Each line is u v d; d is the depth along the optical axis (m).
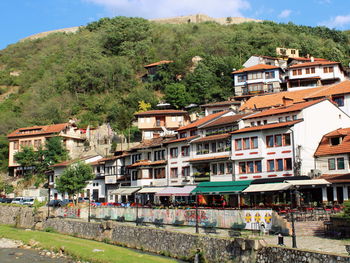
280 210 41.41
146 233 42.09
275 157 54.16
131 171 75.69
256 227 38.91
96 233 50.22
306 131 54.16
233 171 58.59
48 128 106.50
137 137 101.62
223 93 108.62
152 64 133.38
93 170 86.94
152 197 70.25
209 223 43.50
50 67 157.38
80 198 81.06
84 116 119.19
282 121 57.22
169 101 111.31
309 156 53.47
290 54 128.12
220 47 134.12
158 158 72.19
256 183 50.03
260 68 101.06
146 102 116.62
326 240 32.44
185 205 59.84
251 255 29.81
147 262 34.84
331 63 96.06
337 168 51.25
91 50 155.50
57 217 63.59
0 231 61.34
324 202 47.31
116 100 125.56
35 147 103.88
